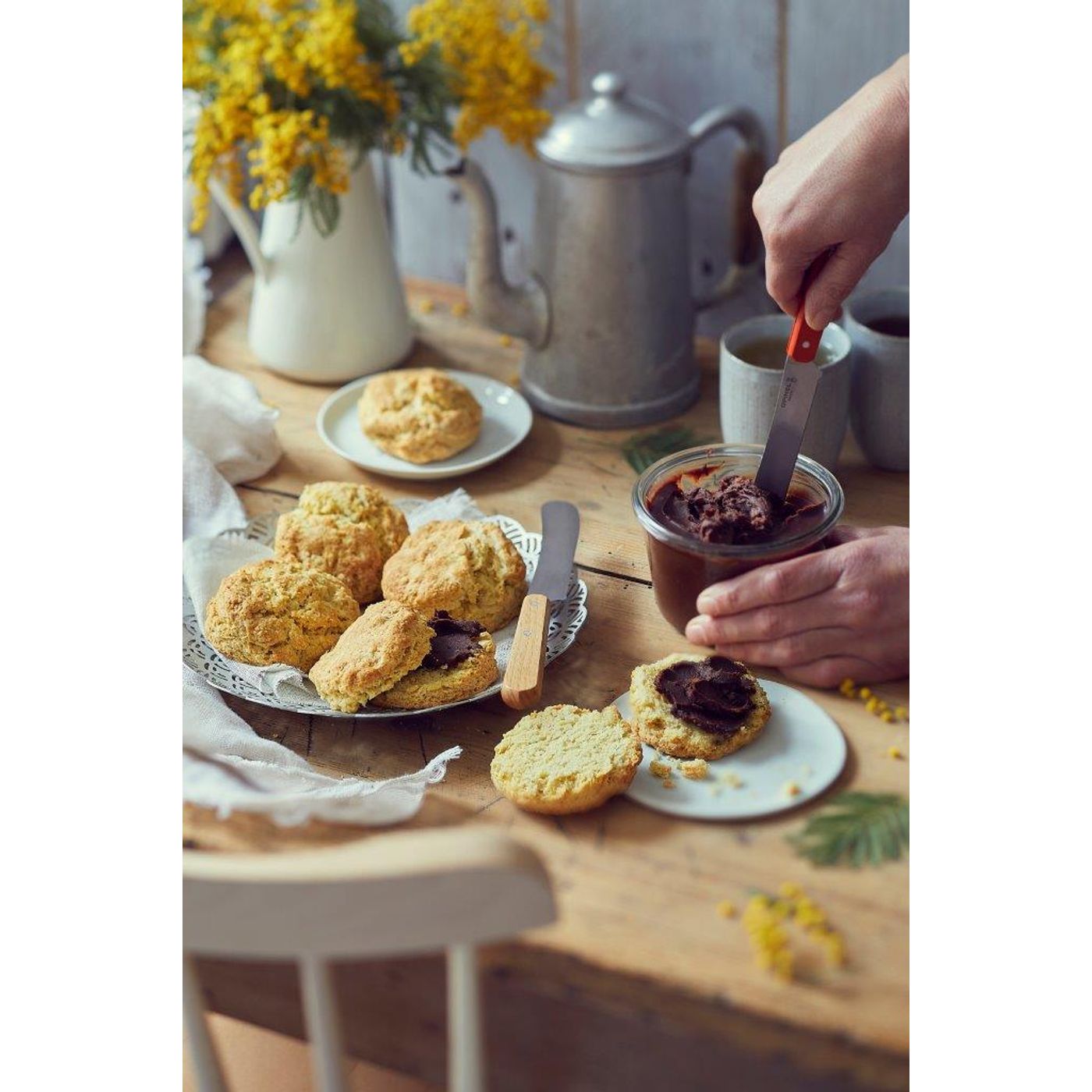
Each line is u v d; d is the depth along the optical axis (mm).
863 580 829
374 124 1191
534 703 836
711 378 1305
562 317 1186
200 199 1160
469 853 521
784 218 930
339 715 836
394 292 1289
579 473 1154
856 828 739
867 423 1092
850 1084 624
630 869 719
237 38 1169
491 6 1214
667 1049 659
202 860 547
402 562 949
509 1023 688
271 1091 909
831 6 1219
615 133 1126
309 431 1224
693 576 871
